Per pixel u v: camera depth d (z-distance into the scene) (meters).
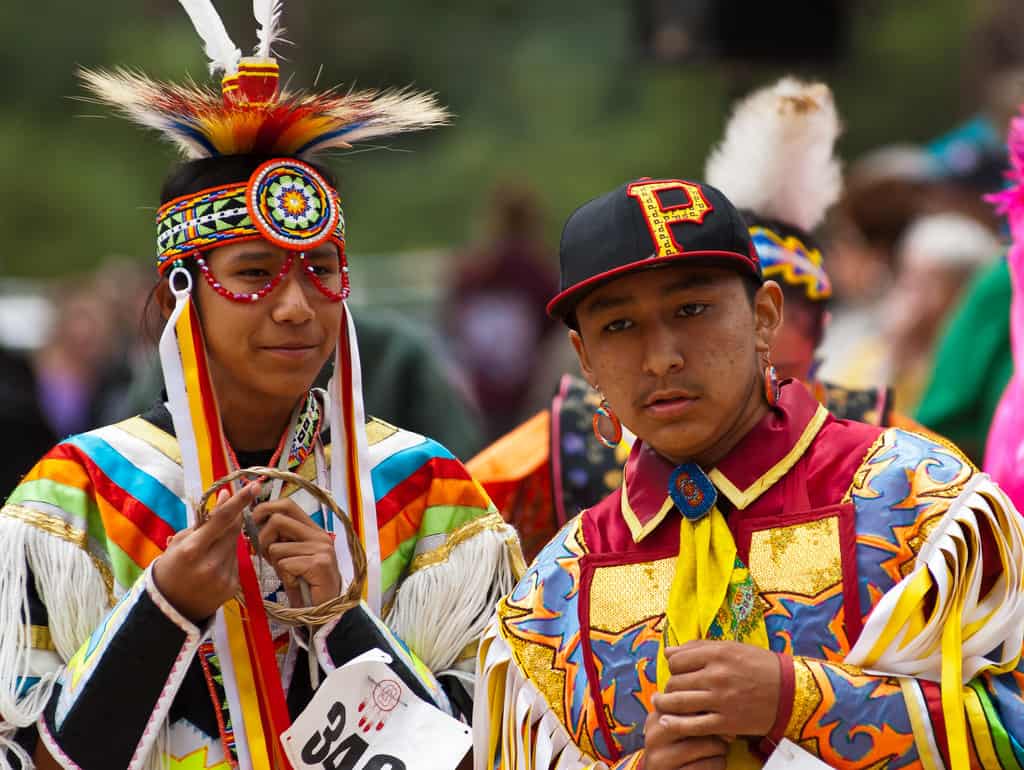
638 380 9.31
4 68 76.31
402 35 76.81
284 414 11.15
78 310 33.34
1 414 23.16
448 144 75.00
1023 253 12.93
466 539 11.38
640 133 71.44
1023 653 9.36
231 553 10.19
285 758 10.43
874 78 69.75
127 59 72.69
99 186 73.00
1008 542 9.22
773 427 9.57
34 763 10.42
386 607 11.22
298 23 51.00
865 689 8.91
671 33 27.02
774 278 13.55
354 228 71.81
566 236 9.54
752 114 13.95
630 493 9.84
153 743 10.46
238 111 10.73
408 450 11.53
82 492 10.90
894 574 9.16
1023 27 26.28
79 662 10.31
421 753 10.23
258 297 10.62
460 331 37.22
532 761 9.80
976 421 18.31
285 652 10.80
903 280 23.92
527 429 14.38
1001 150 24.31
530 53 77.00
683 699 8.88
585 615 9.70
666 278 9.23
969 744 8.89
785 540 9.34
